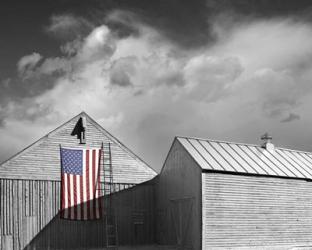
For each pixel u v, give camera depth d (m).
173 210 32.56
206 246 28.39
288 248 31.72
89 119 34.06
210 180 29.36
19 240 29.91
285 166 34.50
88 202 31.97
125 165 34.56
